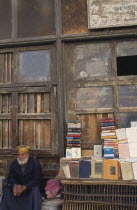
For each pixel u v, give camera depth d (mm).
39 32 4117
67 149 3660
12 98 4078
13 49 4164
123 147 3455
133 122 3637
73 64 3988
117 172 3133
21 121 4078
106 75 3895
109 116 3822
